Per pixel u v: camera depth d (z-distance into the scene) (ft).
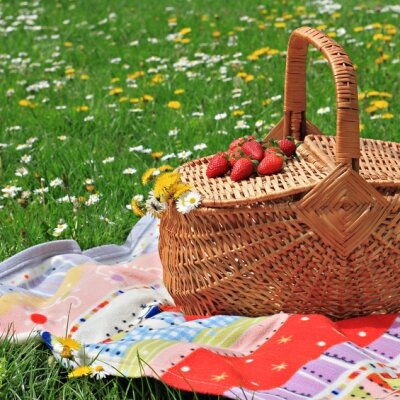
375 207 7.53
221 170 8.40
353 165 7.49
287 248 7.67
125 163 12.98
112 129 15.19
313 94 16.05
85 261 9.93
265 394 6.50
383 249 7.70
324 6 24.23
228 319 8.03
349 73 7.42
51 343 7.73
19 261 9.73
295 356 7.13
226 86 17.16
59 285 9.46
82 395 6.77
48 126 15.72
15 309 8.71
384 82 16.47
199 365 6.99
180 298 8.62
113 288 9.21
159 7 28.58
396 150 8.81
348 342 7.22
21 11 29.07
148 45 22.47
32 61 22.25
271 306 8.06
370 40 19.93
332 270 7.70
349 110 7.36
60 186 12.13
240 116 14.82
